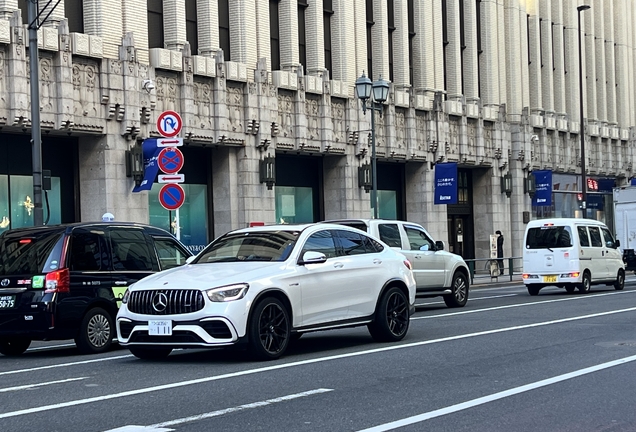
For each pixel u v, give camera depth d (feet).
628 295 87.20
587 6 152.05
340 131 117.60
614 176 187.52
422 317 65.10
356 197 120.37
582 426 26.21
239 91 102.78
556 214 165.89
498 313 66.54
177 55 94.43
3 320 47.62
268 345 40.70
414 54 134.31
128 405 29.91
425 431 25.40
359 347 45.88
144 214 91.30
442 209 136.46
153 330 39.47
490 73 148.66
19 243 49.14
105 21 87.97
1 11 79.87
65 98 82.53
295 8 112.37
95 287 49.06
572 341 46.98
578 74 173.58
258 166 105.19
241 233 45.44
